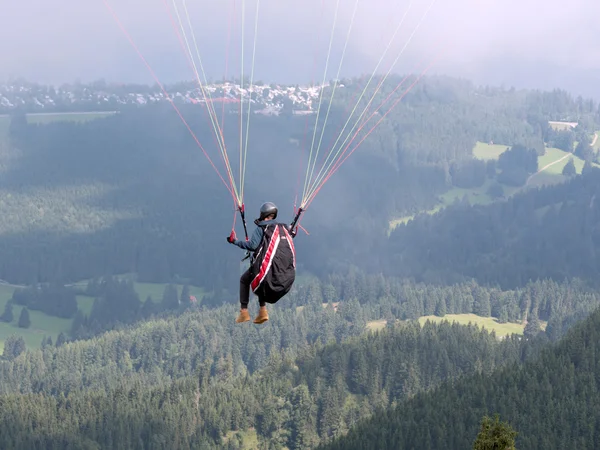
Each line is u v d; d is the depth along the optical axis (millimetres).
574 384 138375
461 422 132500
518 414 129125
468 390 142000
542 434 121562
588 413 128375
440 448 128625
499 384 143250
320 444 146000
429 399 144125
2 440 149875
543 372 143375
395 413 143000
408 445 132000
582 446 119250
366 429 140250
